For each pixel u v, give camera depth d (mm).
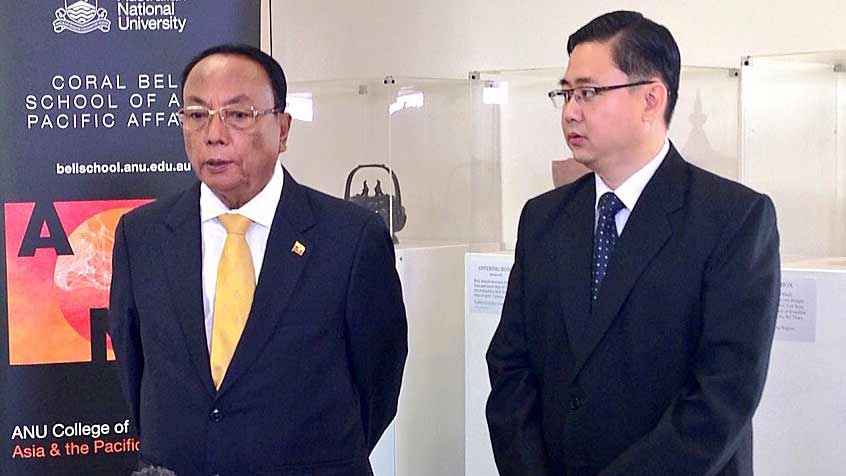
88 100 2516
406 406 3246
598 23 1919
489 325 2955
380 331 2107
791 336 2520
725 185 1904
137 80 2523
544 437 1987
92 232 2543
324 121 3438
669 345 1851
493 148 3297
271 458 1935
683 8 3252
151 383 1995
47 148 2516
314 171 3482
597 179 1996
